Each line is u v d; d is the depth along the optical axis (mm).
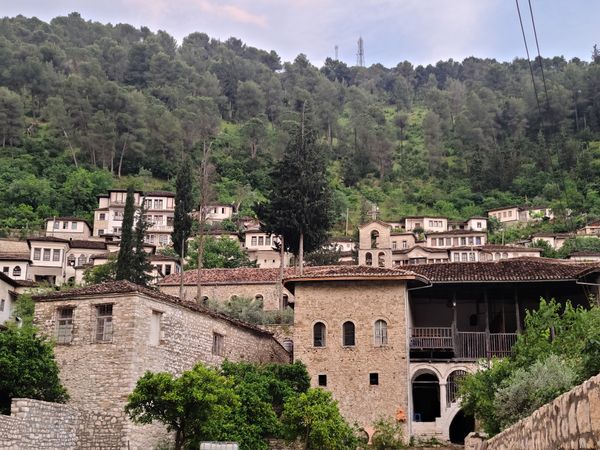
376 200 169000
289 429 33188
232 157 177125
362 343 42531
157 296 35281
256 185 166375
